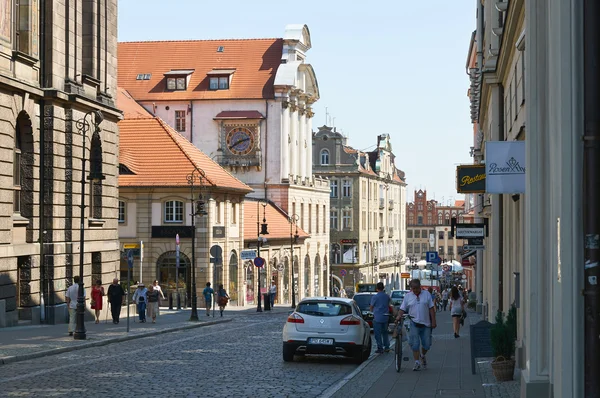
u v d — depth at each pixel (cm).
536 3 1458
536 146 1477
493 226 3797
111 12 4881
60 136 4247
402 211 17325
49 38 4169
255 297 8681
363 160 14438
